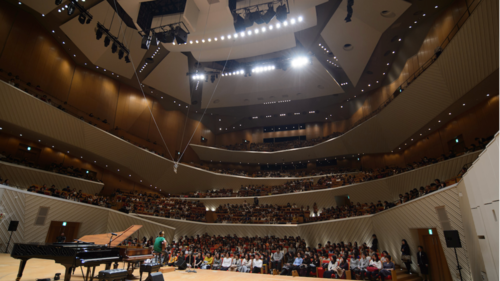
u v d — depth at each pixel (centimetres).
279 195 2373
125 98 2350
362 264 956
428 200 881
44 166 1769
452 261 770
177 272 863
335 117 2995
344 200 2017
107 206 1745
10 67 1512
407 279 924
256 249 1476
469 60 1140
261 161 3120
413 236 1015
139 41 1908
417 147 2028
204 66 2247
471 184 611
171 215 2053
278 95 2580
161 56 2120
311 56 2072
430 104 1515
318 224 1702
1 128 1515
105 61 1998
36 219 1245
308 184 2439
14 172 1432
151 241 1616
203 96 2631
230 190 2747
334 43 1852
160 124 2638
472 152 1271
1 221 1111
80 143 1808
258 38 1839
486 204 534
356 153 2456
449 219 774
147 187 2528
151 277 486
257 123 3234
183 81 2419
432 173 1467
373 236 1341
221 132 3331
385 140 2078
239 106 2817
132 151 2131
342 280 774
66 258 493
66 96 1891
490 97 1352
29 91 1566
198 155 2992
